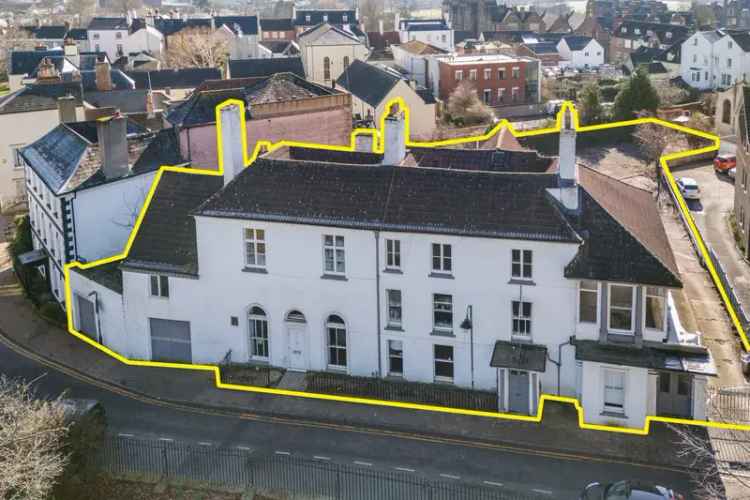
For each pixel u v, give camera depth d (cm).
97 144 5141
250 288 4266
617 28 17500
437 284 3953
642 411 3700
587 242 3750
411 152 4847
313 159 4784
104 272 4784
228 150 4334
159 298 4456
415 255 3953
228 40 14862
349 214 4041
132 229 5150
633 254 3691
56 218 5059
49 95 7456
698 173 8569
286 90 7019
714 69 12544
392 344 4138
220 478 3472
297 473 3506
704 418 3725
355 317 4125
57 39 16325
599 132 9962
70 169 5012
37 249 5872
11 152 7388
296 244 4125
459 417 3903
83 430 3362
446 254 3931
